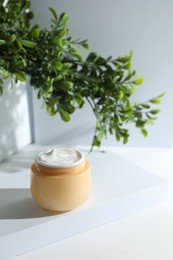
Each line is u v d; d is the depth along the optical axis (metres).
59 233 0.39
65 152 0.41
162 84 0.61
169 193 0.48
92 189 0.44
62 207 0.38
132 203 0.44
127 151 0.64
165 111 0.63
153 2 0.56
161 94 0.57
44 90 0.41
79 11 0.58
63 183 0.37
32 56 0.44
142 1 0.56
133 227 0.41
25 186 0.46
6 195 0.44
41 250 0.37
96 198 0.42
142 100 0.62
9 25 0.43
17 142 0.64
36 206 0.41
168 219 0.43
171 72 0.60
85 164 0.40
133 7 0.56
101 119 0.53
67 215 0.39
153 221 0.42
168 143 0.65
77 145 0.67
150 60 0.60
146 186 0.45
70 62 0.49
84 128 0.66
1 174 0.54
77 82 0.47
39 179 0.37
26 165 0.58
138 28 0.58
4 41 0.38
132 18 0.57
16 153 0.64
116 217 0.43
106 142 0.66
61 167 0.37
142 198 0.45
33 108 0.66
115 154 0.59
